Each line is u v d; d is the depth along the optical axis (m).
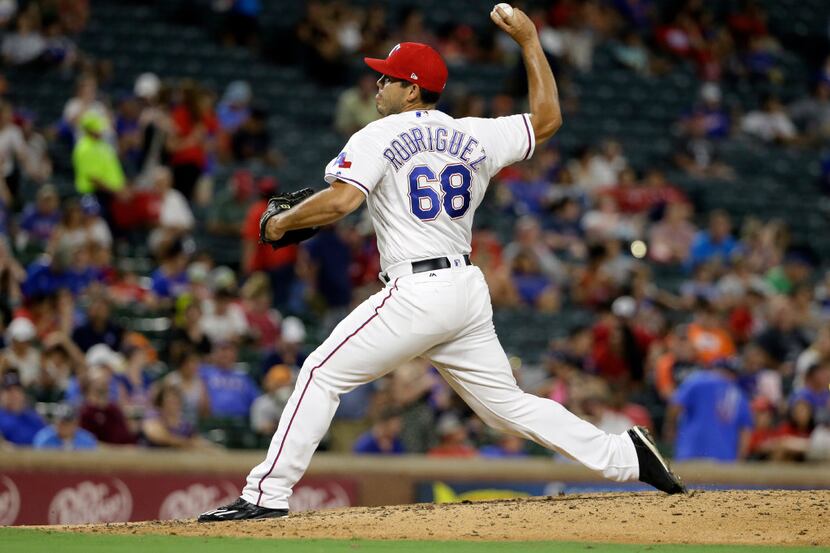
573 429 19.59
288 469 18.84
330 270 46.34
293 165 57.88
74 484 31.36
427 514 19.58
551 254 53.56
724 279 52.25
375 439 36.69
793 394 43.00
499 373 19.16
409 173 18.56
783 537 17.97
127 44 61.69
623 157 66.75
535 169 58.78
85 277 41.66
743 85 76.06
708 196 64.81
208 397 38.25
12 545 16.23
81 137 47.97
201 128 50.44
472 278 18.86
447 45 68.50
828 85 76.31
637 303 49.03
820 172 70.62
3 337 37.53
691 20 76.62
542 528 18.53
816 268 61.97
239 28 65.06
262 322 43.28
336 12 66.31
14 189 45.91
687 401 39.09
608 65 72.75
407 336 18.48
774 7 82.38
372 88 60.19
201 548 16.08
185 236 47.03
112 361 36.62
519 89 65.38
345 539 17.56
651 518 19.02
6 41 55.66
